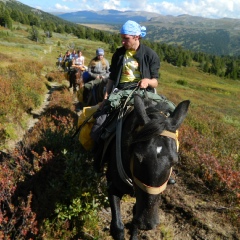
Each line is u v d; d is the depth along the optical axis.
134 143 2.78
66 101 12.04
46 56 50.44
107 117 3.96
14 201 4.73
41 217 4.33
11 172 4.97
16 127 8.61
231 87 97.25
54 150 6.05
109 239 4.28
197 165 6.20
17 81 13.77
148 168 2.64
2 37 78.06
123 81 4.29
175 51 167.88
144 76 4.17
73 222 4.31
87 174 4.45
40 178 5.23
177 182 5.81
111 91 4.45
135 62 4.20
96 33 161.25
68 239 4.16
